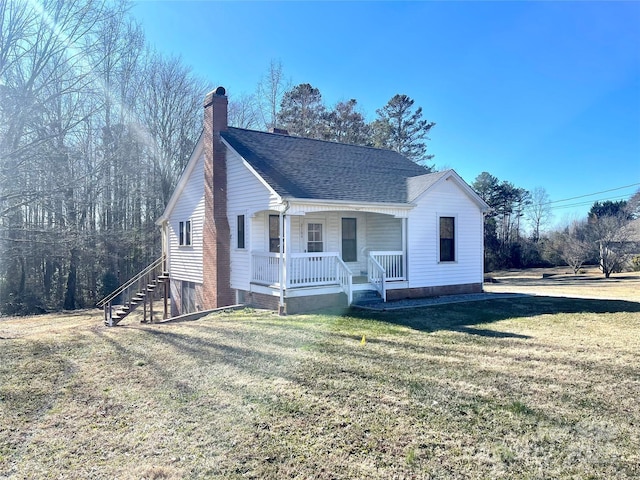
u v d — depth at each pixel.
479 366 6.54
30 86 14.88
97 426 4.61
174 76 30.70
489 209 15.95
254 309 12.67
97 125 24.11
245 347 7.96
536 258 47.19
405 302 13.23
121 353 7.87
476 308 12.27
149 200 29.38
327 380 5.92
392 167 17.17
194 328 10.12
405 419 4.61
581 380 5.88
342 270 12.62
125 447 4.11
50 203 18.48
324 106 39.41
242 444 4.10
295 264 11.80
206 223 15.04
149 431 4.45
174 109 30.62
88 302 25.45
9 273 23.42
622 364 6.66
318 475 3.54
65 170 17.22
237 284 14.06
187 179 16.97
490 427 4.41
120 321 16.02
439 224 14.77
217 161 14.50
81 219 23.36
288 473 3.57
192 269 16.53
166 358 7.36
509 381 5.83
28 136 15.74
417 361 6.83
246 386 5.75
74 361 7.39
